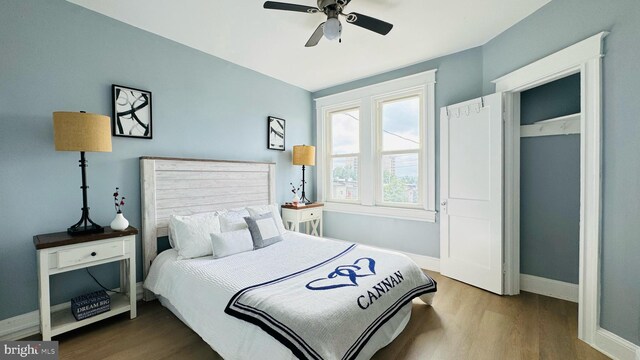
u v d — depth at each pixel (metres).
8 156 1.84
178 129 2.71
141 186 2.42
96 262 1.91
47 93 1.97
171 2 2.06
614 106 1.68
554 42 2.06
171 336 1.90
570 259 2.47
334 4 1.81
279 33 2.52
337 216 4.06
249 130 3.38
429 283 2.21
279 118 3.76
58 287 2.04
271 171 3.53
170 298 2.02
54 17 1.99
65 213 2.06
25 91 1.88
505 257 2.57
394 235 3.51
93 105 2.18
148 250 2.40
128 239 2.07
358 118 3.90
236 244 2.31
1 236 1.81
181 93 2.72
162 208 2.51
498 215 2.54
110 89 2.27
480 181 2.68
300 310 1.37
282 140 3.80
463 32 2.54
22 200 1.89
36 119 1.93
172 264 2.14
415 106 3.37
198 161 2.77
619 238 1.66
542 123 2.56
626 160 1.62
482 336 1.90
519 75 2.35
